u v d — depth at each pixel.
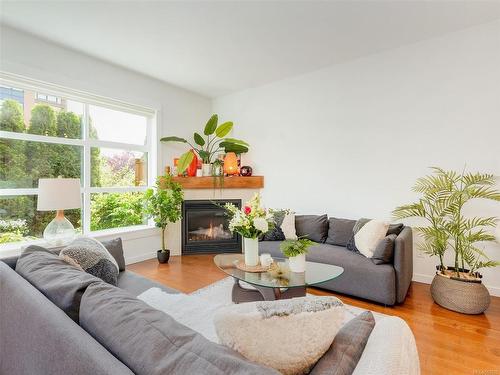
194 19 2.59
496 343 1.92
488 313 2.34
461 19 2.62
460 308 2.33
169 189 3.86
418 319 2.25
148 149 4.15
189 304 1.51
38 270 1.30
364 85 3.42
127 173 3.91
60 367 0.78
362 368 0.70
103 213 3.64
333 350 0.79
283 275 2.08
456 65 2.84
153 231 4.02
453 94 2.86
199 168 4.41
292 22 2.65
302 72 3.89
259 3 2.36
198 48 3.16
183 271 3.42
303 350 0.74
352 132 3.53
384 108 3.29
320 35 2.90
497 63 2.64
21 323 1.05
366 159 3.43
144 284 1.93
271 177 4.34
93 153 3.54
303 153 3.98
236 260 2.43
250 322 0.74
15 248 2.75
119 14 2.50
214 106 4.99
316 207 3.87
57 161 3.20
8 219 2.84
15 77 2.76
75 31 2.78
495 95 2.65
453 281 2.39
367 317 1.00
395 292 2.46
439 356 1.78
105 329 0.80
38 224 3.04
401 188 3.18
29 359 0.98
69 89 3.16
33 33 2.80
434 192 2.63
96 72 3.39
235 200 4.40
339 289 2.72
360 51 3.27
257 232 2.27
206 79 4.11
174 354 0.66
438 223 2.67
